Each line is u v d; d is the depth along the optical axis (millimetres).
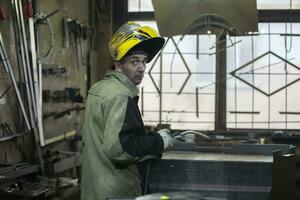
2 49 2711
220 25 3549
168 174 1765
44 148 3223
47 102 3365
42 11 3318
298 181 3725
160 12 3596
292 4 4328
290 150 1968
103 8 4543
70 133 3814
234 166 1733
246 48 4328
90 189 1720
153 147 1630
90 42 4391
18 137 2891
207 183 1750
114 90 1658
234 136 3373
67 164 3203
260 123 4352
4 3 2824
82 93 4223
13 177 2457
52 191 2910
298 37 4285
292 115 4309
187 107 4422
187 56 4375
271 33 4328
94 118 1711
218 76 4344
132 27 1733
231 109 4375
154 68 4418
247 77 4344
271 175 1718
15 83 2797
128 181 1701
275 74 4316
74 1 4035
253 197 1729
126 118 1594
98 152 1697
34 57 3027
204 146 2062
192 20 3561
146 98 4438
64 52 3768
